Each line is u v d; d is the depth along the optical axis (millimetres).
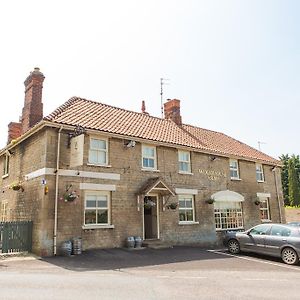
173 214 18734
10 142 19297
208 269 11453
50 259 12820
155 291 8055
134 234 16562
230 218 22281
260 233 14531
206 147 21703
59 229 14070
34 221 14617
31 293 7680
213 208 21156
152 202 17812
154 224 18000
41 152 14930
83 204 15078
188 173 20109
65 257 13273
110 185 16125
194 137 22953
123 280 9203
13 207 17625
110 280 9164
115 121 18469
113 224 15859
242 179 23875
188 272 10805
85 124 15953
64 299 7246
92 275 9867
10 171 18984
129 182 17000
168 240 18078
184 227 19094
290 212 39031
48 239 13719
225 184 22391
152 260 13109
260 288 8680
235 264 12617
